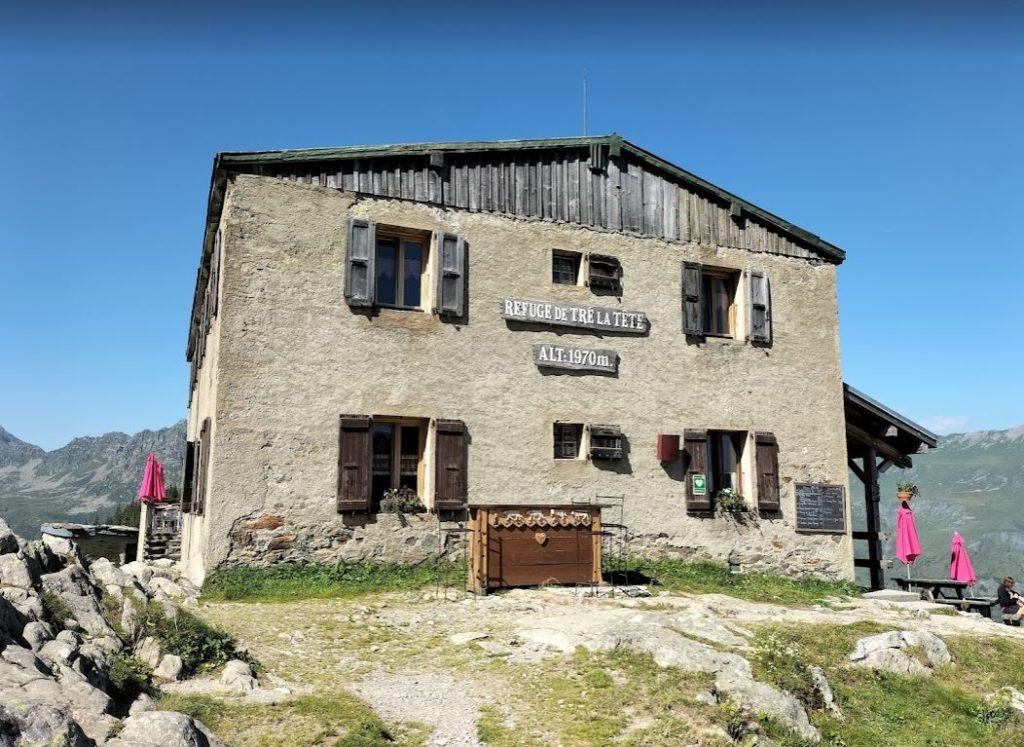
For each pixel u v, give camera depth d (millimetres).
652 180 15086
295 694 6109
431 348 12703
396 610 9633
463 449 12680
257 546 11141
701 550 14219
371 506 12141
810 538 15164
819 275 16312
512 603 10000
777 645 8102
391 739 5543
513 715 6047
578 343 13867
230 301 11445
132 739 4336
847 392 16047
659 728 5836
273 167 12000
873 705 7770
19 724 3986
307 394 11734
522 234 13727
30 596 5816
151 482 18422
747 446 15047
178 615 7074
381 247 13031
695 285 15008
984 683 8766
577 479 13453
